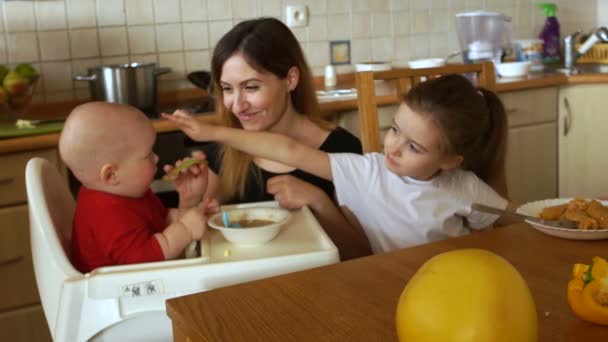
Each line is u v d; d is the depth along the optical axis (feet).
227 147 4.90
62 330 3.02
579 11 11.24
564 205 3.47
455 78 4.23
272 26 4.81
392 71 5.21
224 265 3.05
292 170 4.91
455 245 3.06
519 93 8.78
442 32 10.17
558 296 2.45
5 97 6.69
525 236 3.18
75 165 3.36
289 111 5.06
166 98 8.46
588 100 8.99
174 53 8.45
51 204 3.57
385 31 9.74
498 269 1.75
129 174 3.39
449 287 1.71
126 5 8.09
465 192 4.36
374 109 5.16
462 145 4.08
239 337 2.19
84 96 8.04
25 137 6.06
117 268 3.06
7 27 7.58
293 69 4.93
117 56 8.16
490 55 9.45
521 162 9.04
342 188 4.35
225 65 4.65
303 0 9.11
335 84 9.11
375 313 2.34
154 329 3.10
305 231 3.57
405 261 2.85
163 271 3.01
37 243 3.32
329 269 2.77
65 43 7.87
